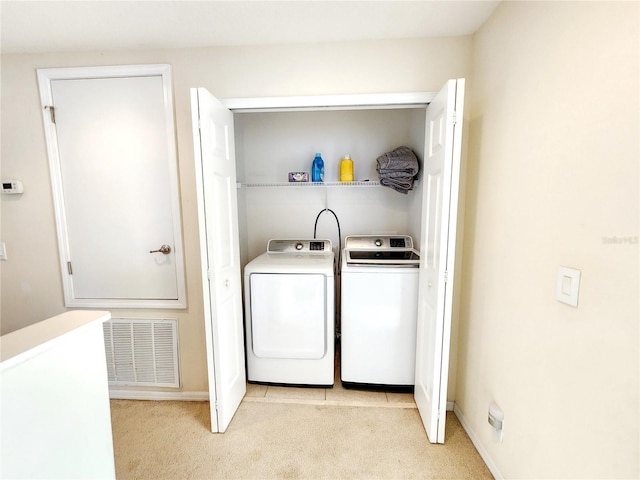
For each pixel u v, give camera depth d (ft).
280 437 5.26
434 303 4.90
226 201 5.47
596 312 2.67
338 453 4.91
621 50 2.42
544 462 3.35
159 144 5.75
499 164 4.27
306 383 6.63
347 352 6.42
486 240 4.64
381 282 6.15
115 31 4.91
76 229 6.09
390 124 8.18
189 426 5.57
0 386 2.10
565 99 3.02
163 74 5.52
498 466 4.31
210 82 5.51
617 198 2.46
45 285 6.29
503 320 4.18
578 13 2.84
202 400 6.34
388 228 8.55
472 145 5.13
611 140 2.51
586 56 2.76
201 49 5.44
